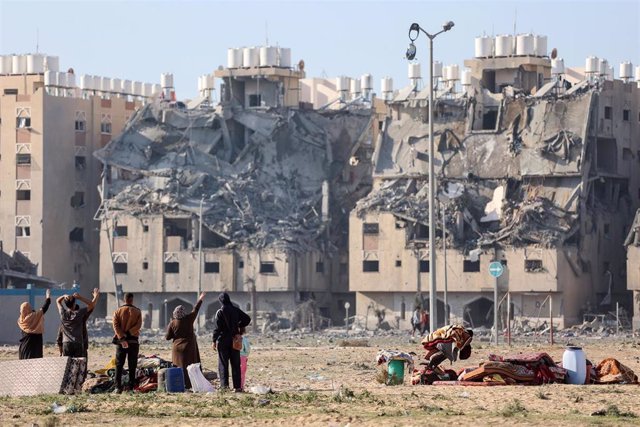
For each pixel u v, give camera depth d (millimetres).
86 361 94750
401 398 87625
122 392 92812
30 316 97500
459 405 83750
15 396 91750
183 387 94750
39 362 93562
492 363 97875
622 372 100938
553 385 96500
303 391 97688
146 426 74188
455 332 100375
